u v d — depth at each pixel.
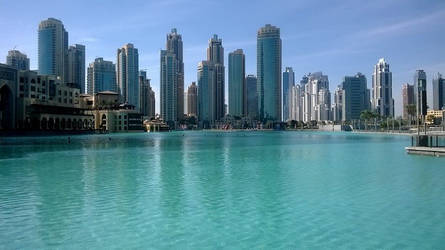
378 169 48.69
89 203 28.66
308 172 46.66
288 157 69.50
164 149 95.56
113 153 80.62
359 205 27.58
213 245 19.25
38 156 71.94
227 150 91.31
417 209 26.14
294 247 18.84
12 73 181.75
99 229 21.89
